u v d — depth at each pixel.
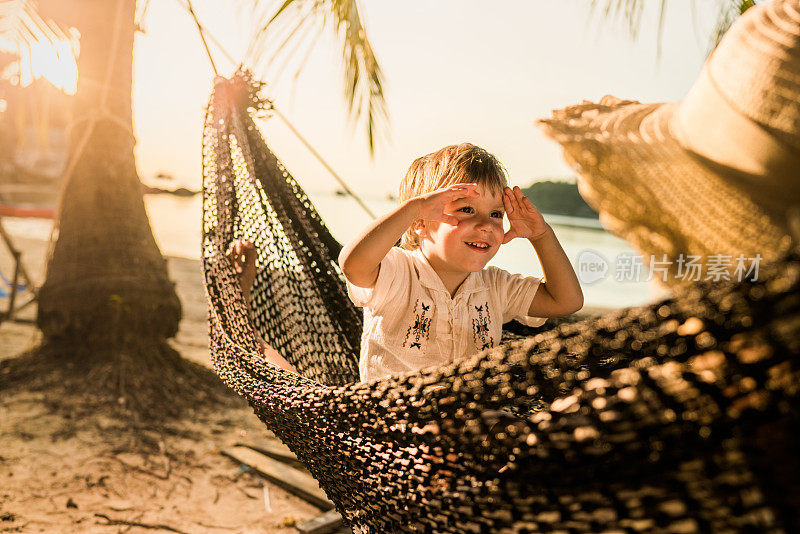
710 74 0.92
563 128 1.08
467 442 0.95
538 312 1.84
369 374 1.72
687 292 0.65
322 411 1.28
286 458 3.31
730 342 0.61
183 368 4.25
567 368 0.78
